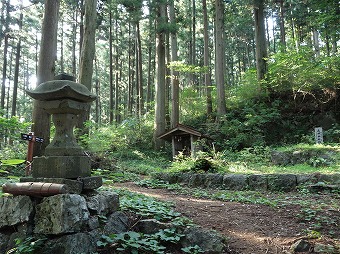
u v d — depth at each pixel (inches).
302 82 610.5
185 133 528.7
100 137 444.8
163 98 692.7
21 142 366.3
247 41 1277.1
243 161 463.8
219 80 673.6
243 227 180.4
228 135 612.1
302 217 190.9
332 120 576.7
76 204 131.2
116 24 1116.5
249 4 657.6
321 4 439.8
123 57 1374.3
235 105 695.7
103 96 1656.0
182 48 1376.7
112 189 235.5
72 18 1039.6
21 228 133.0
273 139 593.6
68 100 144.3
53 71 361.1
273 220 191.3
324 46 878.4
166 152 656.4
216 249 148.0
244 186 312.0
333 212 195.6
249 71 717.9
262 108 631.2
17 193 135.8
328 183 280.1
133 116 828.0
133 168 465.4
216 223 183.3
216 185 327.0
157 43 702.5
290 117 611.2
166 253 146.3
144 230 161.3
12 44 1031.6
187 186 340.5
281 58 599.8
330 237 161.6
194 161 399.2
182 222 167.8
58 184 131.2
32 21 1053.2
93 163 371.6
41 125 338.0
